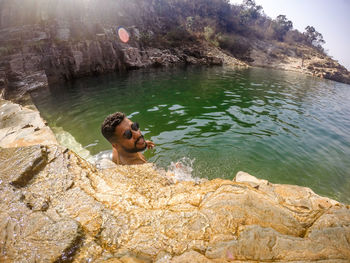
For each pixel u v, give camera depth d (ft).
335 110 37.86
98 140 20.08
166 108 30.14
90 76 59.16
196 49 106.52
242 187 6.81
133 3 105.09
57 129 22.50
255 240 4.83
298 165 17.63
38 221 5.77
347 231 4.79
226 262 4.42
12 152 9.31
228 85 51.60
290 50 173.99
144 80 53.31
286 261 4.34
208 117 26.99
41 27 54.24
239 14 203.72
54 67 51.72
